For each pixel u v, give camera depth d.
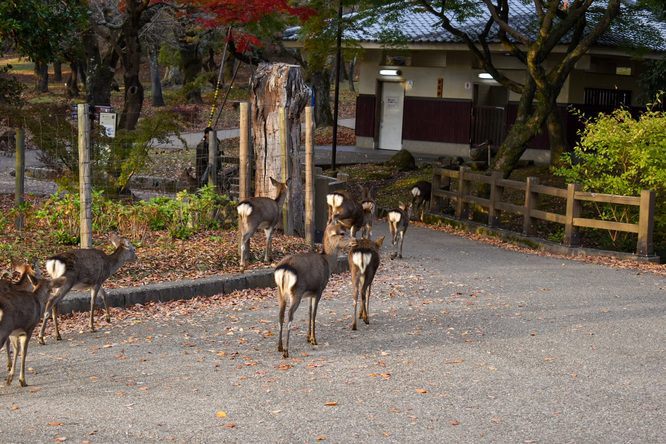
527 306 10.19
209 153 14.83
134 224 12.70
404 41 22.03
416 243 15.51
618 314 9.78
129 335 8.52
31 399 6.36
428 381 7.02
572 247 14.57
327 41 22.00
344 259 12.37
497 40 24.08
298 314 9.66
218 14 17.89
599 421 6.05
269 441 5.49
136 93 19.00
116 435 5.51
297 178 14.36
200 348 8.05
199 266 11.23
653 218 13.71
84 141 10.37
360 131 29.75
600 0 21.22
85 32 24.81
